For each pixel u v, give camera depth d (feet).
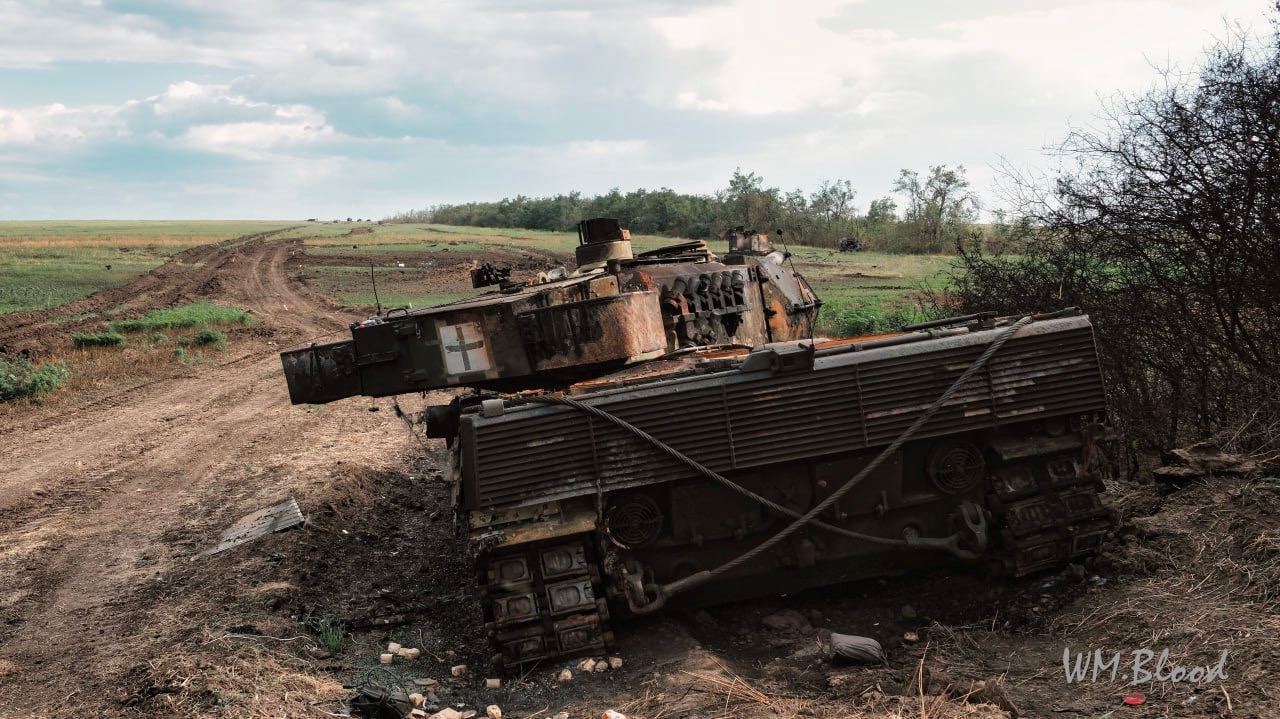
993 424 23.61
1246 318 31.14
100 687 22.11
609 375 25.76
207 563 31.53
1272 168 28.32
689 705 19.33
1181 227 30.55
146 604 28.25
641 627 24.16
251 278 183.62
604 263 34.78
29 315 118.93
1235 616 19.92
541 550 22.82
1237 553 22.62
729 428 22.76
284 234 345.10
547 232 347.56
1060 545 24.06
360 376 26.32
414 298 150.00
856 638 21.62
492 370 25.82
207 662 22.15
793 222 279.69
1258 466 26.94
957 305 40.34
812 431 23.02
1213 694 17.29
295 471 44.78
